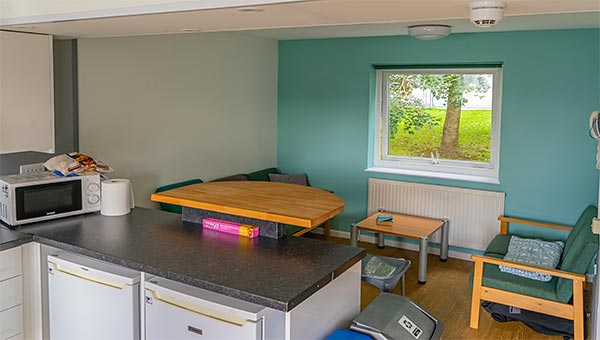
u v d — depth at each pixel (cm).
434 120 551
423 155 562
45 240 265
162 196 294
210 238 269
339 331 216
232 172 543
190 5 200
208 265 229
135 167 422
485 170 526
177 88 459
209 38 493
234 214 269
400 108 567
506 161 495
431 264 509
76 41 364
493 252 418
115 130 401
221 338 207
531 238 477
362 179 571
